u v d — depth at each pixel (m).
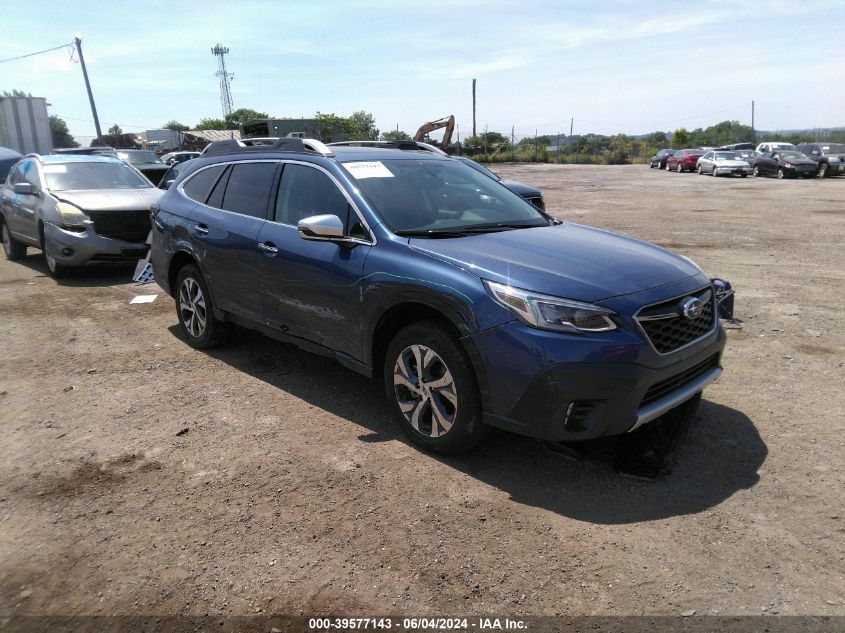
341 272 3.98
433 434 3.68
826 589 2.59
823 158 30.75
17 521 3.14
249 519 3.13
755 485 3.36
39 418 4.31
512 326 3.18
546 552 2.85
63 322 6.66
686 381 3.56
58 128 61.28
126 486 3.44
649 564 2.76
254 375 5.07
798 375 4.88
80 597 2.61
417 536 2.98
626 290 3.27
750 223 13.80
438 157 5.01
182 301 5.76
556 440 3.20
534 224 4.44
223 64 72.44
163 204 5.91
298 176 4.56
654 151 57.22
